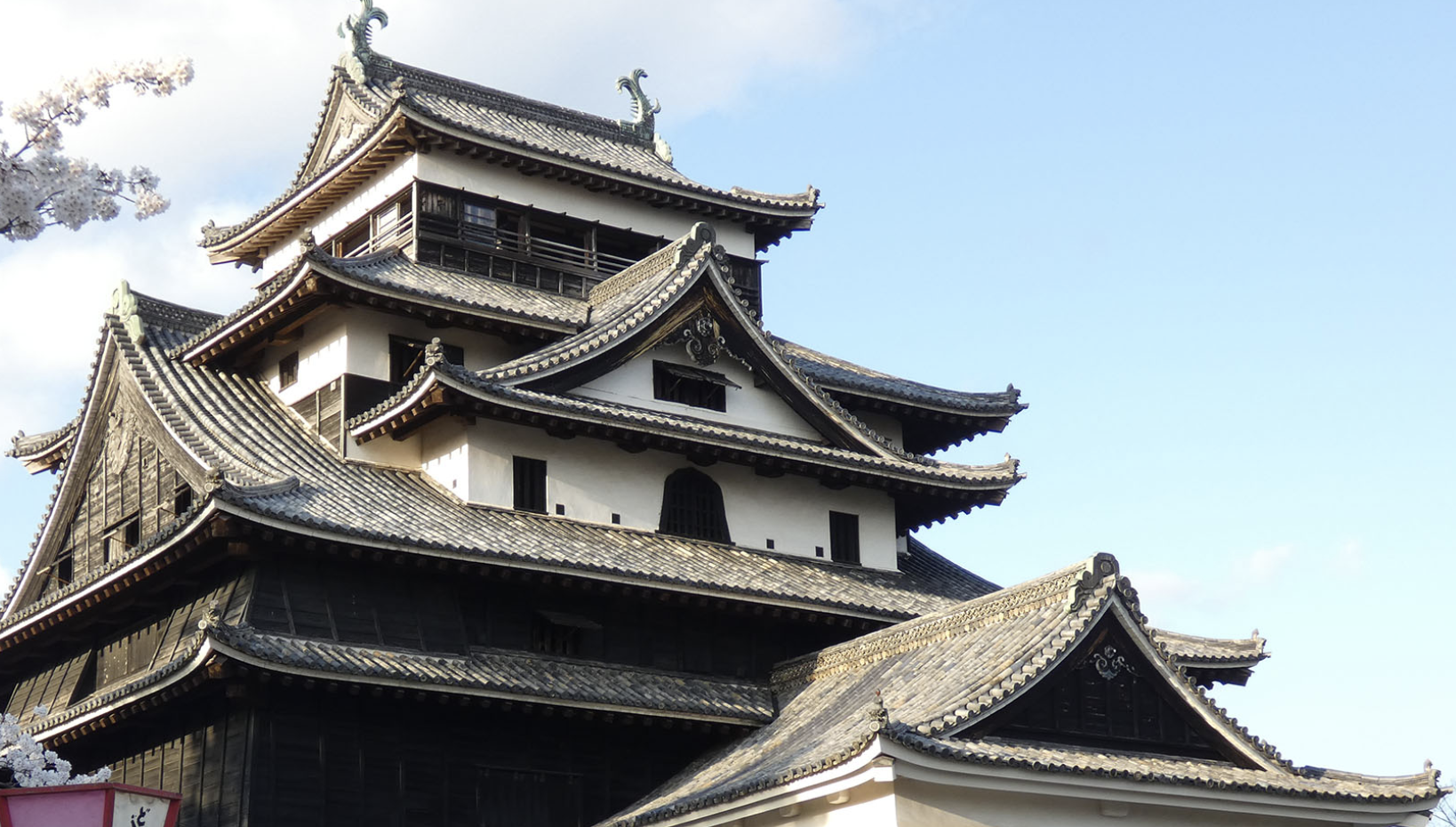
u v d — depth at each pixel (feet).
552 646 111.65
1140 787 91.15
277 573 102.47
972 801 88.89
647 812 99.04
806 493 130.00
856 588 124.57
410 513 110.11
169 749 104.53
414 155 136.15
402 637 104.22
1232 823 96.48
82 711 104.88
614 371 122.62
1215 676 122.72
